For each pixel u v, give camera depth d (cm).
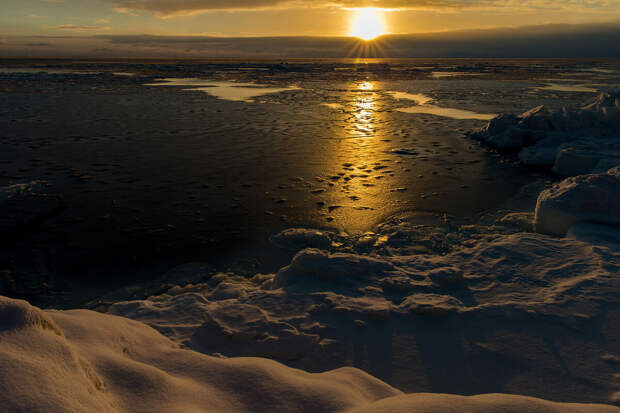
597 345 297
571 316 331
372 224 659
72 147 1148
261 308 358
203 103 2128
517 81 3909
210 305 369
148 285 471
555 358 286
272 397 155
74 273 496
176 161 1025
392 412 132
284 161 1041
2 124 1463
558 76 4769
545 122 1206
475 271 434
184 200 755
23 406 99
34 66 6538
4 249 551
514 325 324
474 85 3422
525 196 796
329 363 288
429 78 4384
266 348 293
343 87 3209
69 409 105
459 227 639
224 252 557
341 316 341
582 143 1042
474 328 323
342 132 1428
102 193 783
